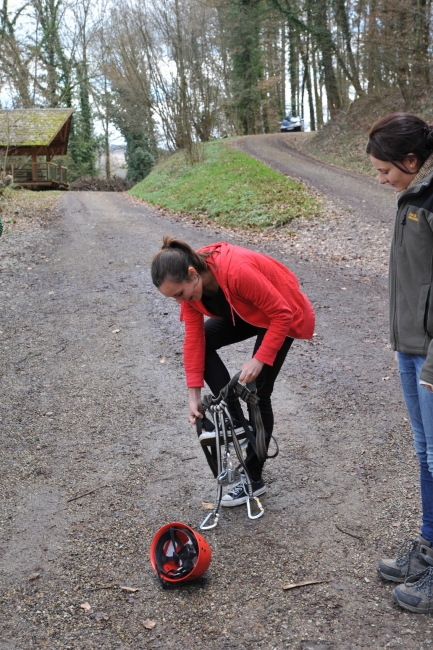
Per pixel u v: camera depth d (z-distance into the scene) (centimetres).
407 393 230
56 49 3550
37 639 219
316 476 326
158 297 721
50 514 300
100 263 920
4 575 254
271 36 3328
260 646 212
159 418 410
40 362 523
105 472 340
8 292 760
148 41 2472
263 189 1642
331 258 931
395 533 272
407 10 2038
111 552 269
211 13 2728
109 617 229
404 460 337
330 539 271
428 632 213
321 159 2497
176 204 1725
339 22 2548
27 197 2053
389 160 201
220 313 274
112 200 2097
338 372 477
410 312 213
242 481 304
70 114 3022
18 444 376
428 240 201
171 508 302
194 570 236
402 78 2288
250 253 267
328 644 210
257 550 266
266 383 283
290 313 262
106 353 541
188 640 216
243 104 3838
